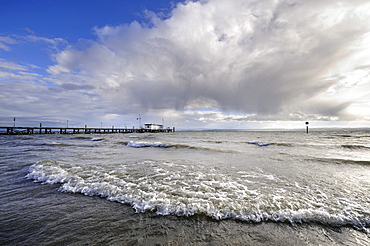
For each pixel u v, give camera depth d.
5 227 3.36
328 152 13.62
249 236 3.08
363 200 4.49
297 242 2.95
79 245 2.84
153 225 3.39
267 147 17.03
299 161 9.63
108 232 3.18
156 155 11.91
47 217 3.72
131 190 5.13
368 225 3.39
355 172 7.34
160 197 4.60
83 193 5.00
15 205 4.29
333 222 3.48
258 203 4.24
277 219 3.59
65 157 10.95
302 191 5.11
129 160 10.02
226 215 3.72
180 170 7.68
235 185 5.66
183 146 16.41
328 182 6.00
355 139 26.52
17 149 15.18
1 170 7.59
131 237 3.03
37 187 5.51
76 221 3.55
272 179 6.36
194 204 4.15
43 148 15.97
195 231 3.21
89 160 9.93
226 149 14.68
